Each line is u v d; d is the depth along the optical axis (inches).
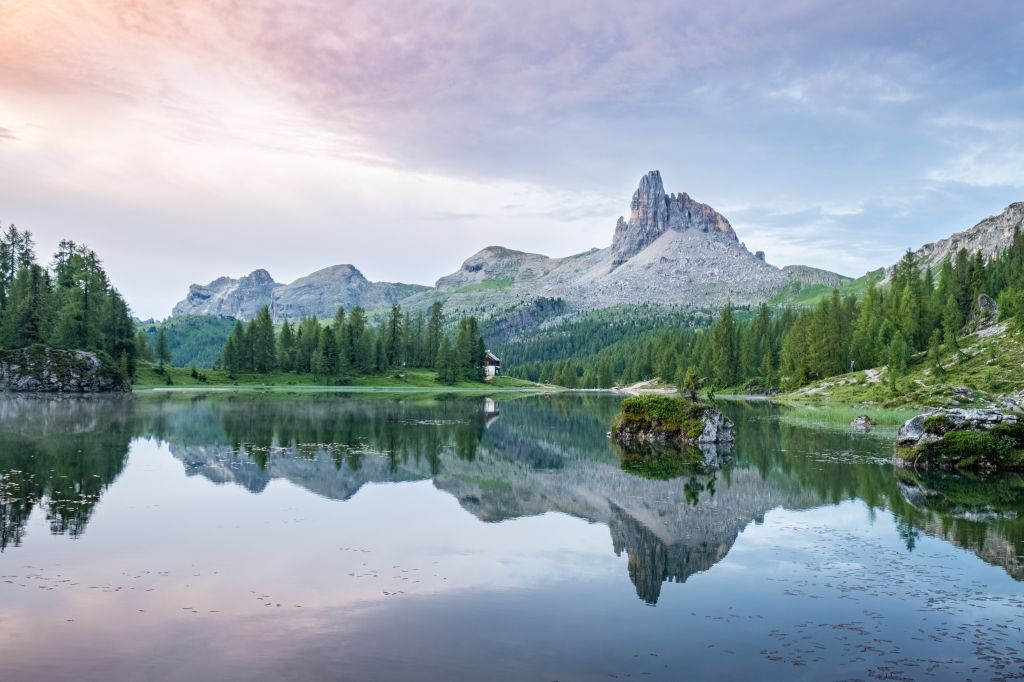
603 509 1130.7
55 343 4480.8
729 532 979.9
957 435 1562.5
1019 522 1034.7
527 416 3233.3
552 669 523.2
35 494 1102.4
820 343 5393.7
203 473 1346.0
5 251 5049.2
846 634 604.1
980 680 518.6
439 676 505.4
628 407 2282.2
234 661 522.6
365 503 1133.1
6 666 502.6
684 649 566.9
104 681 483.2
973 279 5433.1
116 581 703.7
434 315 7701.8
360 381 6343.5
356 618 622.2
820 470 1556.3
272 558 803.4
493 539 923.4
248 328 6141.7
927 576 774.5
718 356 6958.7
